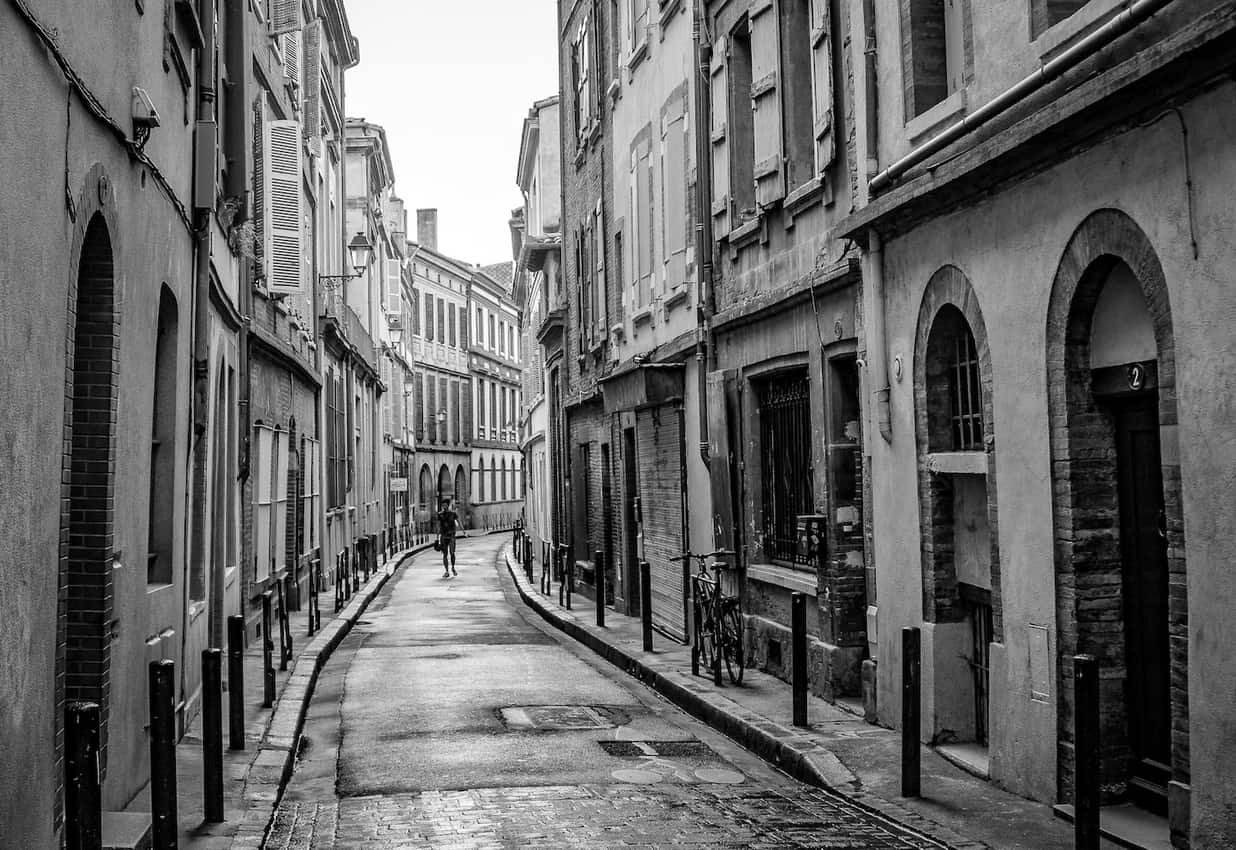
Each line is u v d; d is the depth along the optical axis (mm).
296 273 17844
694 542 15898
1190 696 5934
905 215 9234
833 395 11227
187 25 9836
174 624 9422
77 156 5965
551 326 28094
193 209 10469
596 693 13117
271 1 19359
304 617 20812
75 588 6910
